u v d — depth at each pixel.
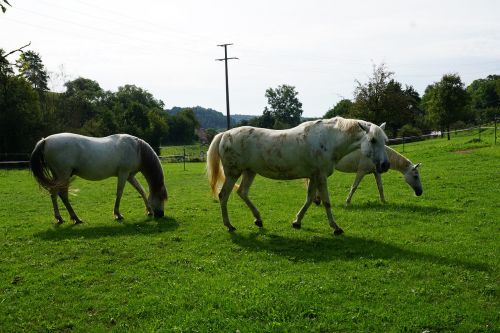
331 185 17.78
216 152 10.38
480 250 8.12
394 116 49.38
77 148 10.71
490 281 6.62
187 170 30.89
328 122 9.59
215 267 7.55
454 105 49.50
